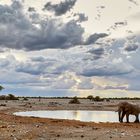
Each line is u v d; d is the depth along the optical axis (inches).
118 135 759.7
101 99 4965.6
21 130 808.3
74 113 2047.2
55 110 2448.3
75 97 3722.9
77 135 751.7
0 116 1151.0
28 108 2452.0
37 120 1066.1
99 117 1690.5
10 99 4591.5
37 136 734.5
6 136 721.6
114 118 1622.8
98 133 786.8
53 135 749.9
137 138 716.0
